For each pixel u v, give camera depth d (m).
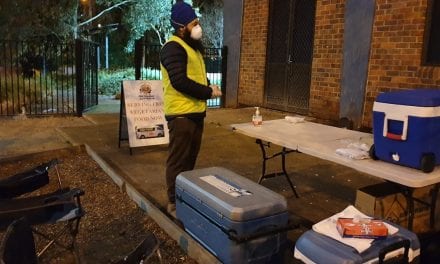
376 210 3.03
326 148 3.17
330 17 7.64
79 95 8.73
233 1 9.99
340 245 2.19
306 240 2.29
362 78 7.02
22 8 12.45
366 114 7.05
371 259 2.11
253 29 9.58
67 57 10.98
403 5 6.35
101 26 18.95
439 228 3.43
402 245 2.17
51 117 8.50
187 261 3.13
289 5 8.68
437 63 6.07
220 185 3.03
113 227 3.75
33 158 5.69
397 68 6.53
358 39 7.03
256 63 9.58
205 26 21.94
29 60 11.96
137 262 2.20
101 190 4.62
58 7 14.10
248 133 3.78
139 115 5.84
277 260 2.80
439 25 6.00
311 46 8.29
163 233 3.59
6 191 3.26
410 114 2.54
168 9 19.94
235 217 2.61
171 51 3.36
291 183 4.38
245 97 10.03
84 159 5.78
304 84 8.50
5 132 7.09
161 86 6.00
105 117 8.43
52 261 3.19
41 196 3.04
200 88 3.43
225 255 2.73
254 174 5.11
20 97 9.63
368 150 3.00
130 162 5.45
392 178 2.52
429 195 3.32
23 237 1.98
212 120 8.32
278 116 8.53
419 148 2.54
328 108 7.86
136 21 19.75
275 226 2.74
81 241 3.50
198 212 3.01
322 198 4.38
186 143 3.59
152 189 4.52
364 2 6.88
